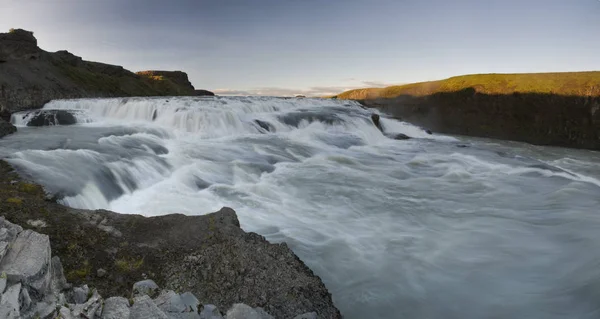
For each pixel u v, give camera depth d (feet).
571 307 23.85
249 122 89.81
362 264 29.22
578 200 44.27
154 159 49.55
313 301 21.81
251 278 22.54
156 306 16.31
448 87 182.19
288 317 19.98
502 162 67.92
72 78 165.48
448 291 26.13
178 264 24.39
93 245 24.90
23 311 13.64
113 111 99.91
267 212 38.70
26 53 147.84
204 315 17.87
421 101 193.26
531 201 44.86
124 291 21.30
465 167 63.77
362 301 25.05
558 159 100.17
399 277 27.66
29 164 38.78
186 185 44.29
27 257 16.22
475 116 168.45
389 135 104.73
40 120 83.10
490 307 24.43
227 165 53.57
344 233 34.58
